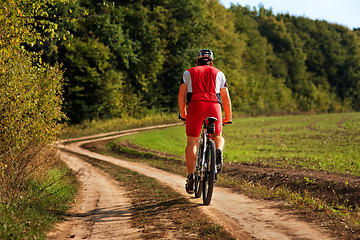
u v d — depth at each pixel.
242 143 43.50
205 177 10.32
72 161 32.41
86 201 13.54
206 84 9.85
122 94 92.94
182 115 10.45
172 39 107.38
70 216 10.55
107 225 9.03
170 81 108.00
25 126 13.86
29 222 8.96
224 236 7.59
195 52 106.56
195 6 109.69
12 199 10.37
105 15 86.19
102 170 26.14
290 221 8.90
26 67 14.65
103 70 87.06
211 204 11.20
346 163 21.62
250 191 14.49
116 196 14.33
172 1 106.56
